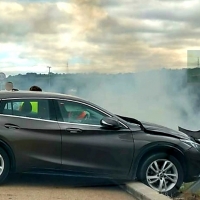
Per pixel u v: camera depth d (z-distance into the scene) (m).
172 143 7.68
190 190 7.82
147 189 7.23
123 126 7.66
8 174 7.96
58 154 7.43
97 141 7.52
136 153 7.59
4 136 7.29
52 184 7.88
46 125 7.46
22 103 7.53
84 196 7.16
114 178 7.60
